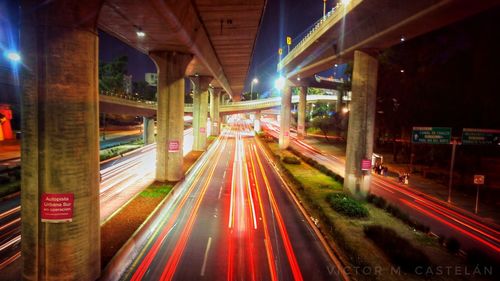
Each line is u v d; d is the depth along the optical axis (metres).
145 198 23.58
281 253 15.66
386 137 62.53
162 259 14.73
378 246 16.56
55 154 11.01
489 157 37.81
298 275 13.56
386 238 16.64
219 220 20.27
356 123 27.28
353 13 24.67
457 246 16.44
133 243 15.80
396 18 22.05
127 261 14.41
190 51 29.64
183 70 30.66
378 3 22.09
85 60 11.43
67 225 11.32
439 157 43.62
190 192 27.53
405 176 33.94
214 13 23.14
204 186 29.92
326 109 123.50
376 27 24.33
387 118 49.91
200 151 53.25
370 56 27.28
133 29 21.70
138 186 28.48
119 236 16.08
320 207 22.09
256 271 13.82
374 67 27.33
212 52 37.53
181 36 23.61
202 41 29.58
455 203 26.58
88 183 11.85
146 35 23.41
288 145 61.03
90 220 12.02
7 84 47.97
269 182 32.31
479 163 37.53
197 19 24.05
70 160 11.24
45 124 10.87
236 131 101.94
